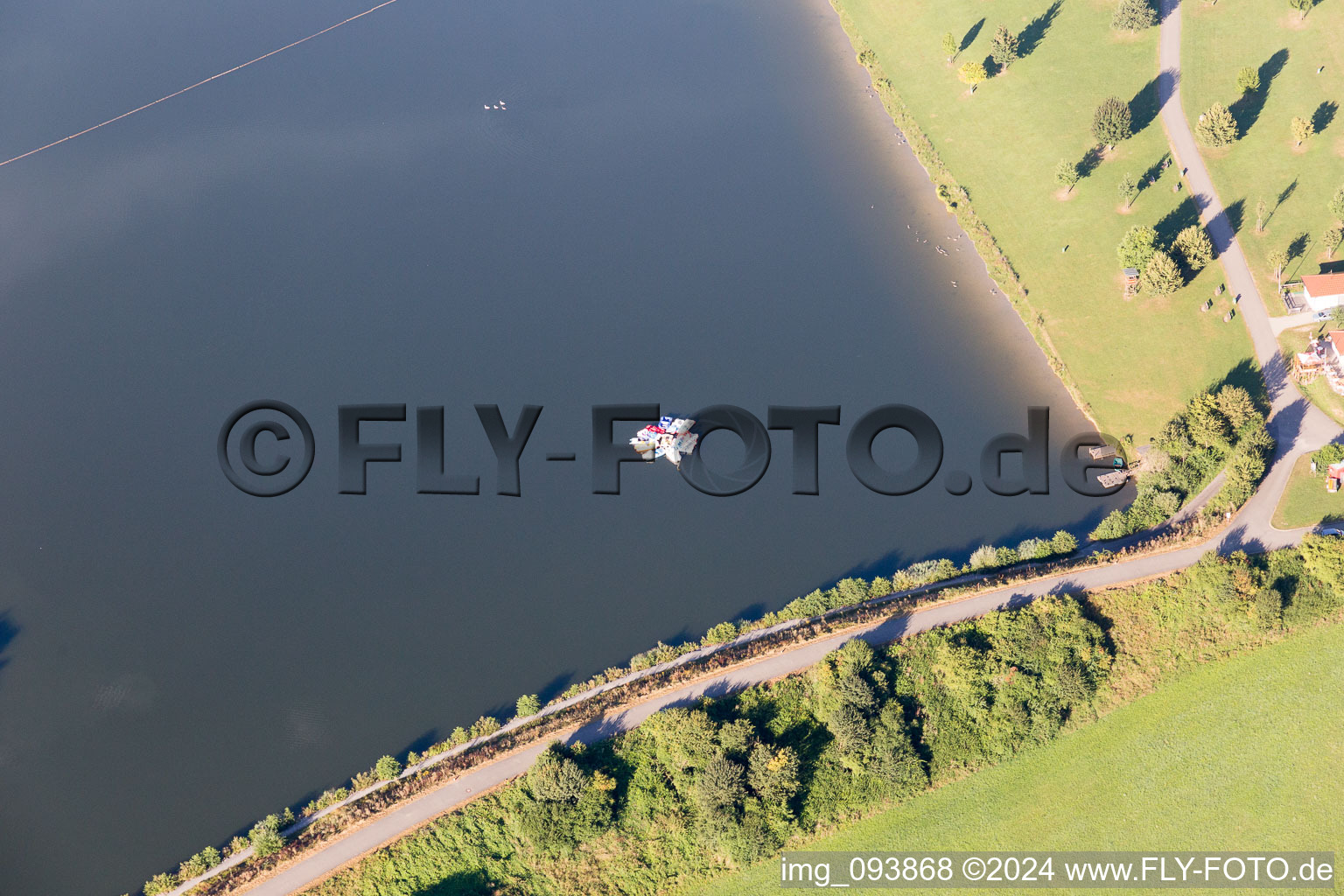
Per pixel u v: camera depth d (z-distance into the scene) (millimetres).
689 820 129125
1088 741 135250
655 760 133375
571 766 128750
